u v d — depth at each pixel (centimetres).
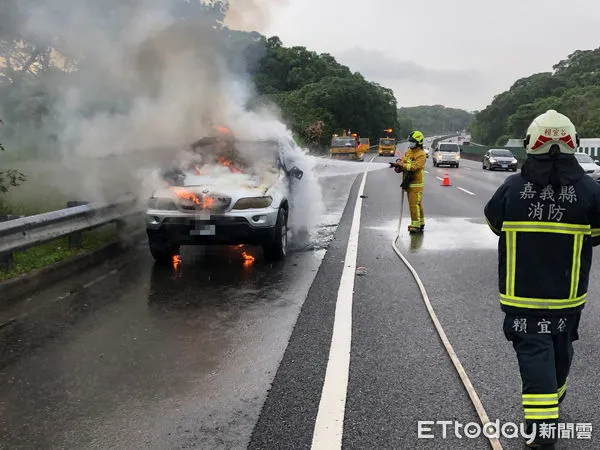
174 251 807
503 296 317
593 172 2320
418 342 486
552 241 302
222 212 742
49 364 445
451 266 776
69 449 325
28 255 757
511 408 370
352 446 327
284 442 330
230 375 422
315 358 452
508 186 316
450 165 3753
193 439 334
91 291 652
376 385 403
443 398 384
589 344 484
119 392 396
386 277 714
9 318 556
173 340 495
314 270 750
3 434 342
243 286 671
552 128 301
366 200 1594
